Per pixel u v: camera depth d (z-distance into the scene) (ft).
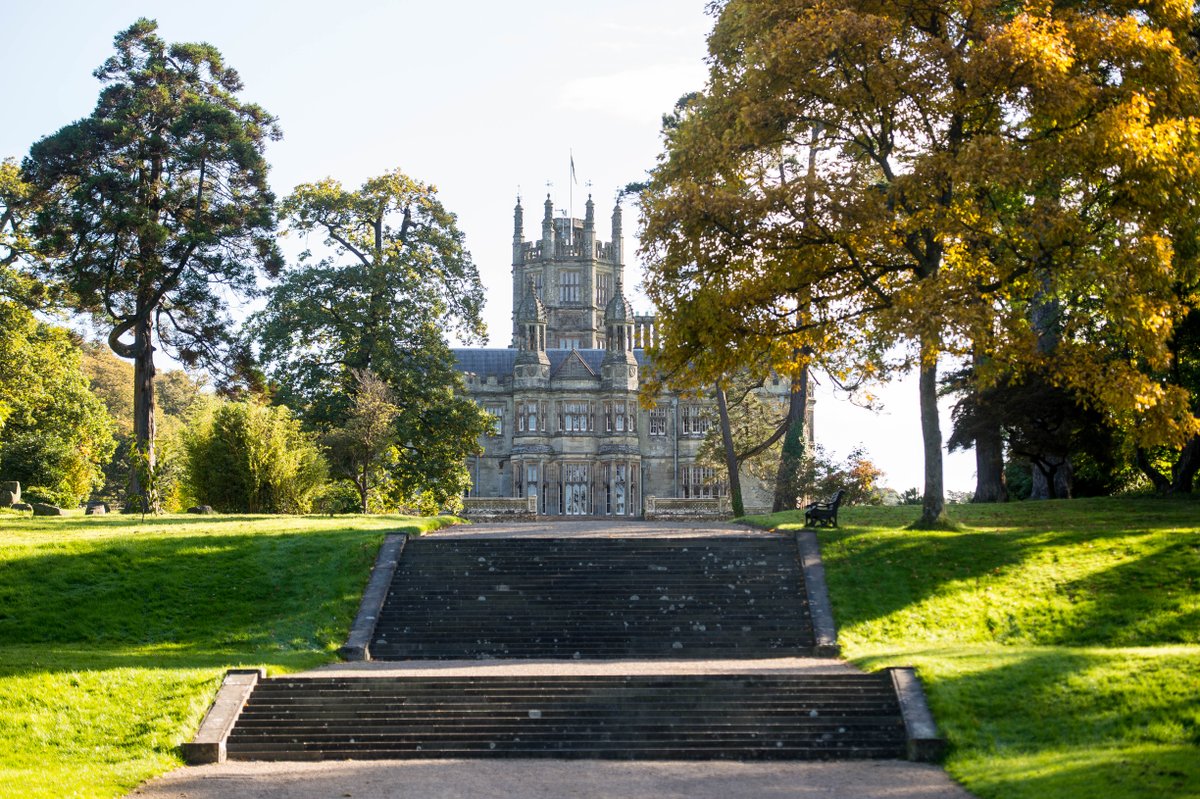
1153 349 124.36
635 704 95.45
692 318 137.28
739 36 141.49
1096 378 127.75
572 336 479.00
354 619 125.70
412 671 105.29
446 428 249.75
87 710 95.66
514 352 348.38
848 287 140.87
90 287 196.13
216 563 138.51
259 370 214.48
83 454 303.48
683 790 78.74
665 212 132.77
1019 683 93.25
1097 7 139.33
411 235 260.01
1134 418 134.00
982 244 131.23
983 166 120.98
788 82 132.26
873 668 101.19
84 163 201.05
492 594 130.62
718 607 126.31
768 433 268.41
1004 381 177.37
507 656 117.80
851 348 154.51
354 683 99.40
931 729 89.04
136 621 125.80
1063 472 196.44
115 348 206.59
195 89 217.97
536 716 94.22
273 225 213.25
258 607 129.08
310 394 241.76
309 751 90.68
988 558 130.52
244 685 99.14
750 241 134.10
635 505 327.06
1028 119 132.77
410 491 248.11
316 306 242.58
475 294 259.60
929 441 144.97
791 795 77.00
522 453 327.06
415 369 245.86
